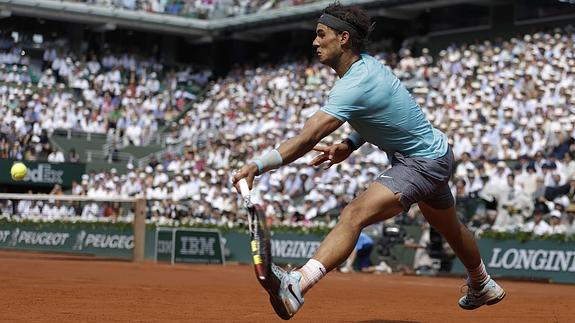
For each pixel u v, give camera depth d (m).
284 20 33.47
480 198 19.80
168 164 29.77
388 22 32.25
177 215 25.44
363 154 24.50
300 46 34.59
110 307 6.86
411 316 6.82
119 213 27.41
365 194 5.21
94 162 30.50
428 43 30.47
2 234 26.17
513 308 7.90
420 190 5.27
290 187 24.92
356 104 5.11
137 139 32.06
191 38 37.12
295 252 21.12
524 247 17.83
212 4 36.41
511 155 21.36
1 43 33.25
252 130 29.28
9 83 32.47
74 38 35.19
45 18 34.06
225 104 31.75
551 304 8.69
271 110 29.44
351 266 19.56
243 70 34.78
